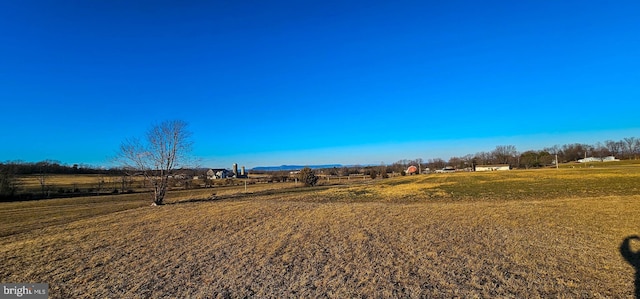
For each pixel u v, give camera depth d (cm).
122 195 3581
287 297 532
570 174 3756
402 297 516
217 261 750
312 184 4481
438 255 737
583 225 1003
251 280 616
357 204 1838
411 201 2052
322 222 1213
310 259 742
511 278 580
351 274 630
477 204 1630
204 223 1276
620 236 854
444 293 525
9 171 3438
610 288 525
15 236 1143
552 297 498
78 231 1190
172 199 2858
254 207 1714
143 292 571
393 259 718
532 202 1645
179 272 675
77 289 596
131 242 974
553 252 733
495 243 825
